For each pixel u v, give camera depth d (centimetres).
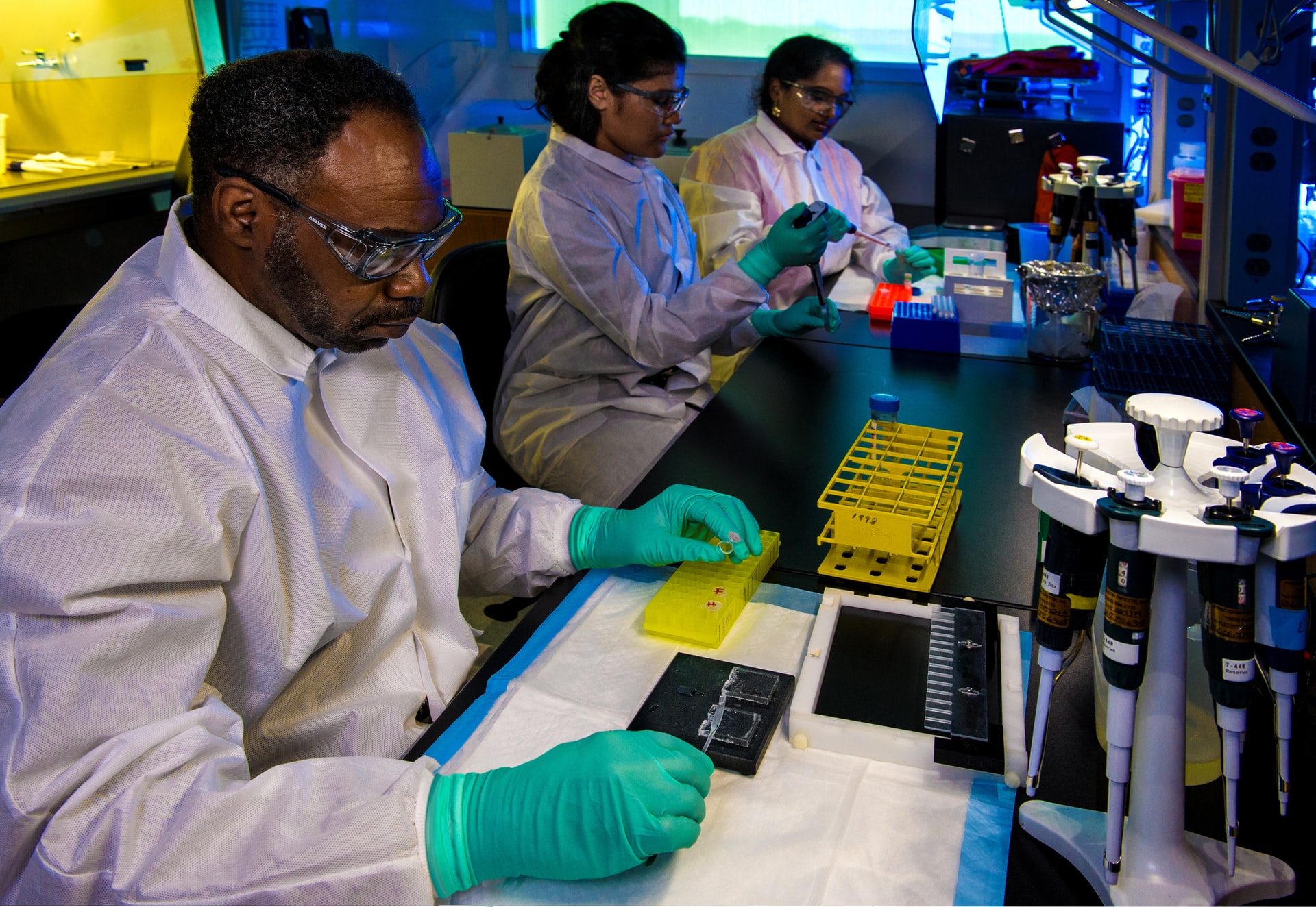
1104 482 64
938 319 183
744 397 161
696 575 104
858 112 379
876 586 105
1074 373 172
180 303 89
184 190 306
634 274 186
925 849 73
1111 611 62
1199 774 77
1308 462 118
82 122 389
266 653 92
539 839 71
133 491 78
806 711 83
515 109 436
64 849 68
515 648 98
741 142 263
